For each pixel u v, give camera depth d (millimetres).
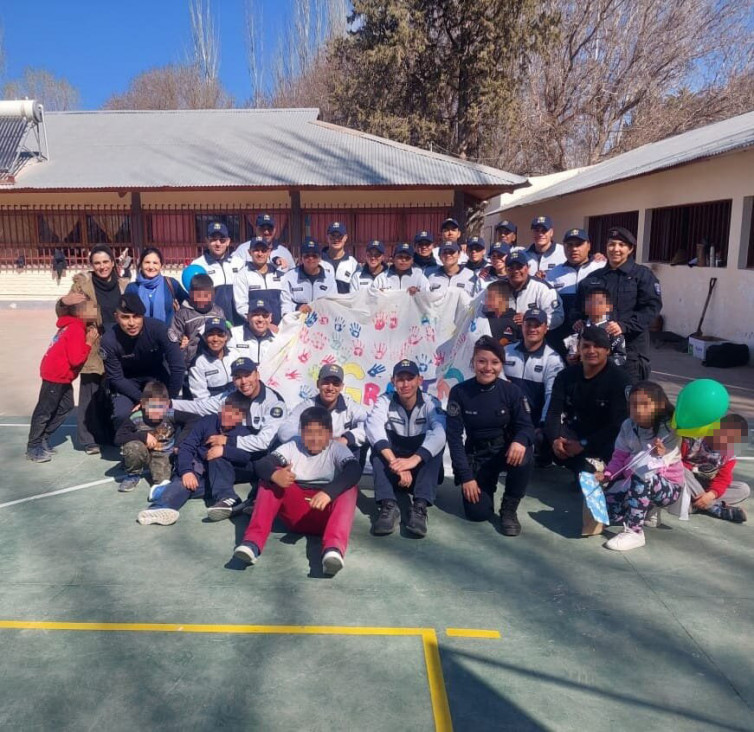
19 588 3730
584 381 4922
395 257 7316
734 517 4641
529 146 31328
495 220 27891
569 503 5012
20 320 16594
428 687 2902
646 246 15250
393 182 18125
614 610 3521
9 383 9289
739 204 11602
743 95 29734
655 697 2850
